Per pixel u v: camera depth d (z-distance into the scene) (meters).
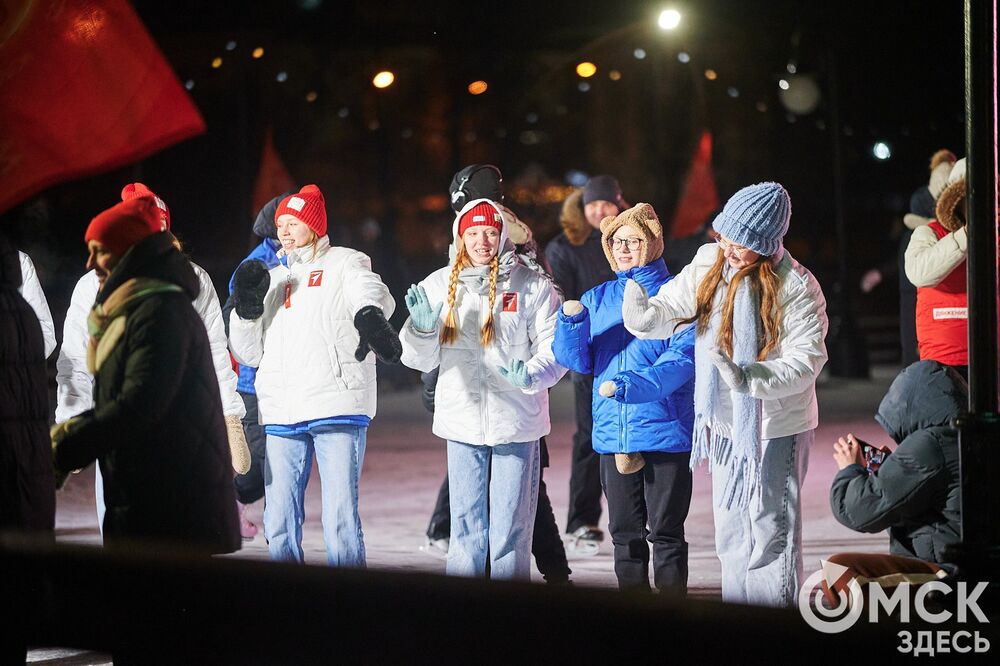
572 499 18.17
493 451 14.16
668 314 13.34
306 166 58.66
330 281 14.62
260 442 17.11
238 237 49.69
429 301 14.36
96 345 11.29
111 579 13.34
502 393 14.03
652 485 13.86
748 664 12.08
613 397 13.23
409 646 13.53
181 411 11.08
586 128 62.75
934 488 12.56
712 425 12.85
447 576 13.79
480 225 14.08
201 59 52.16
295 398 14.53
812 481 23.27
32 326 11.95
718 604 12.52
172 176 52.31
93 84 14.04
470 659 13.32
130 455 11.05
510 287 14.17
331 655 13.66
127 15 14.10
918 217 19.25
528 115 62.41
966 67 12.24
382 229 53.19
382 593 13.80
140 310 10.95
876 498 12.63
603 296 14.33
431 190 63.72
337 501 14.50
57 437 11.04
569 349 13.65
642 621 12.73
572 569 16.95
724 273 13.05
